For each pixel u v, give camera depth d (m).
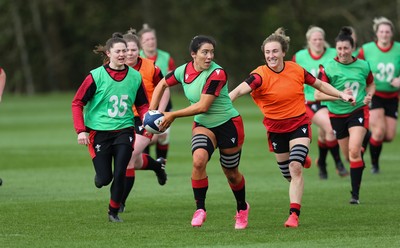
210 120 23.23
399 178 35.03
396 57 36.41
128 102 24.38
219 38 136.50
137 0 142.62
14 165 40.38
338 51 29.38
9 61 147.75
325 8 133.50
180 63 134.75
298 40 129.88
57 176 36.09
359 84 29.58
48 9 142.88
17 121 74.88
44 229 23.19
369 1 131.50
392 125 36.91
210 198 29.55
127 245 20.91
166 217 25.42
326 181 34.75
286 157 24.89
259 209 26.98
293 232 22.67
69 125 69.00
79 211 26.42
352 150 28.52
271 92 23.89
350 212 26.17
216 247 20.62
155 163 28.45
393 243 20.98
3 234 22.42
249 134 57.94
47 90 148.38
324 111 35.41
